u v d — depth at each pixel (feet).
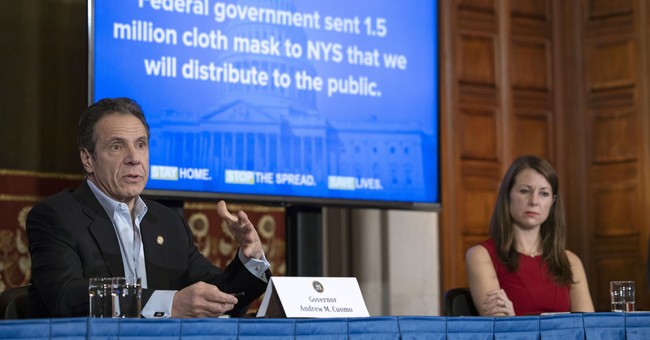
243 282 9.25
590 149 21.53
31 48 15.66
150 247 9.77
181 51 14.47
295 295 8.16
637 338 8.98
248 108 15.06
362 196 16.10
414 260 19.35
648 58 21.15
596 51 21.59
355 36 16.26
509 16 21.30
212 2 14.82
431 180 16.87
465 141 20.52
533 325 8.36
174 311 7.94
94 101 13.65
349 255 19.19
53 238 9.10
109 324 6.58
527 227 13.30
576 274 13.56
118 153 9.46
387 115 16.48
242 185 14.90
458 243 20.16
